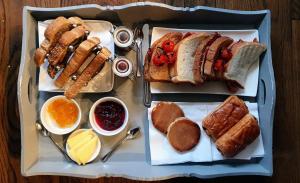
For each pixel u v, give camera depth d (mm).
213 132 472
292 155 520
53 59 456
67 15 489
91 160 475
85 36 465
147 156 486
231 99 476
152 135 480
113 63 477
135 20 502
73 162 479
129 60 492
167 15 495
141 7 479
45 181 502
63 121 481
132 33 487
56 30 448
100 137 486
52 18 493
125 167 474
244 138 467
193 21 511
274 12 534
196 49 478
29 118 465
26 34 464
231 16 498
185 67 471
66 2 517
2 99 503
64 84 473
